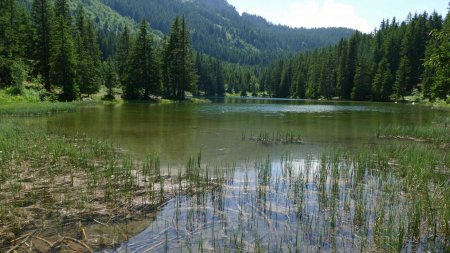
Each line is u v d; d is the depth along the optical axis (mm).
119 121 27094
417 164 11734
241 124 26609
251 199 8992
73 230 7082
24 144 14508
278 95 128375
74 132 20250
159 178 10719
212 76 124750
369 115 37875
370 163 13156
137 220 7633
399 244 6461
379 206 8461
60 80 48812
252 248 6426
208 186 10078
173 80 67625
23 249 6297
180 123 26562
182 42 67188
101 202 8562
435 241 6875
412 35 91750
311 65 114312
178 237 6848
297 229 7238
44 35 50844
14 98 39531
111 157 12938
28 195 8852
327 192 9617
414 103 70500
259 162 13398
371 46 112250
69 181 10070
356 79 91312
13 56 51156
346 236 6992
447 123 28078
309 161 13750
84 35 67562
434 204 8156
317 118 33094
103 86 76125
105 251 6297
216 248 6410
